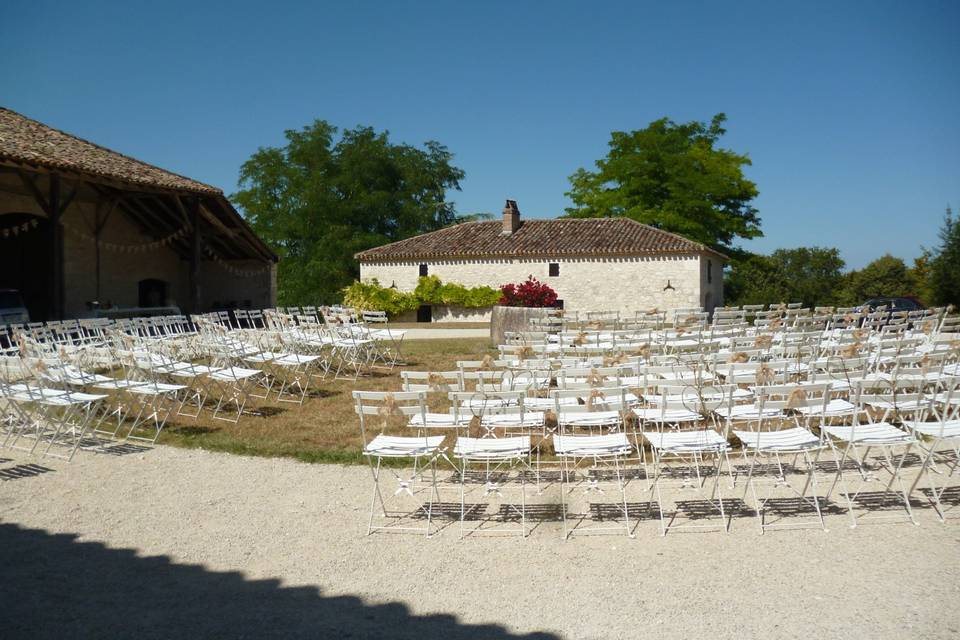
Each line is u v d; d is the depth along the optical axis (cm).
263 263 2553
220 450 707
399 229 4553
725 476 595
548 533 479
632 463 642
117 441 742
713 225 3828
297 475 621
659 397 654
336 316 1174
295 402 939
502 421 561
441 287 3077
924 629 331
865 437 502
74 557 442
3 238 2134
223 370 878
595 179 4103
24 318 1543
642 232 2998
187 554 446
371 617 359
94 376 791
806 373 754
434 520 507
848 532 463
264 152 4816
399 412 511
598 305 2911
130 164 1962
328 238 4247
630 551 443
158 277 2517
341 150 4709
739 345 842
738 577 399
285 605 373
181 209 2069
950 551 425
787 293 4731
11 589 394
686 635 334
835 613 351
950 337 855
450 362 1304
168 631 343
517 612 363
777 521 489
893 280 4534
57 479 612
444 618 357
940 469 591
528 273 3002
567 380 660
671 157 3797
